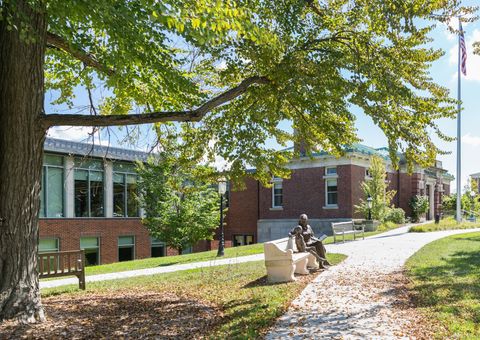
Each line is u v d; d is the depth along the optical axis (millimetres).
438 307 7324
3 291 6922
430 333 6027
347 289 9305
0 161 7141
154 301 9180
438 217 31734
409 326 6398
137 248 29953
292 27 8914
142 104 10023
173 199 23562
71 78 10445
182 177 23125
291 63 8625
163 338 6414
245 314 7441
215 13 5609
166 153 11625
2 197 7059
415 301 7941
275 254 10711
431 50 8508
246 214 35094
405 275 10758
